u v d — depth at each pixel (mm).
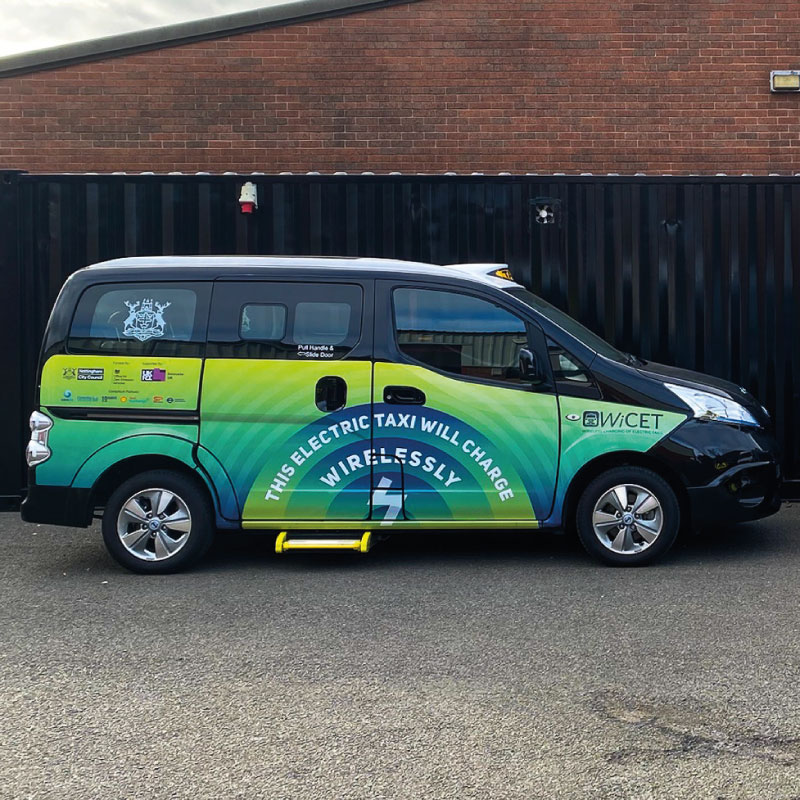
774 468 7129
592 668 4910
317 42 11555
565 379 6930
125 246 9414
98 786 3717
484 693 4594
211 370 6953
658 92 11586
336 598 6301
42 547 8000
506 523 6953
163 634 5578
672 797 3582
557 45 11570
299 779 3752
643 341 9359
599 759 3895
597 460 6965
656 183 9328
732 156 11625
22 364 9438
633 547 6953
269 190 9406
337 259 7191
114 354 7000
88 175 9383
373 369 6930
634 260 9352
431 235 9375
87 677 4883
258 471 6945
